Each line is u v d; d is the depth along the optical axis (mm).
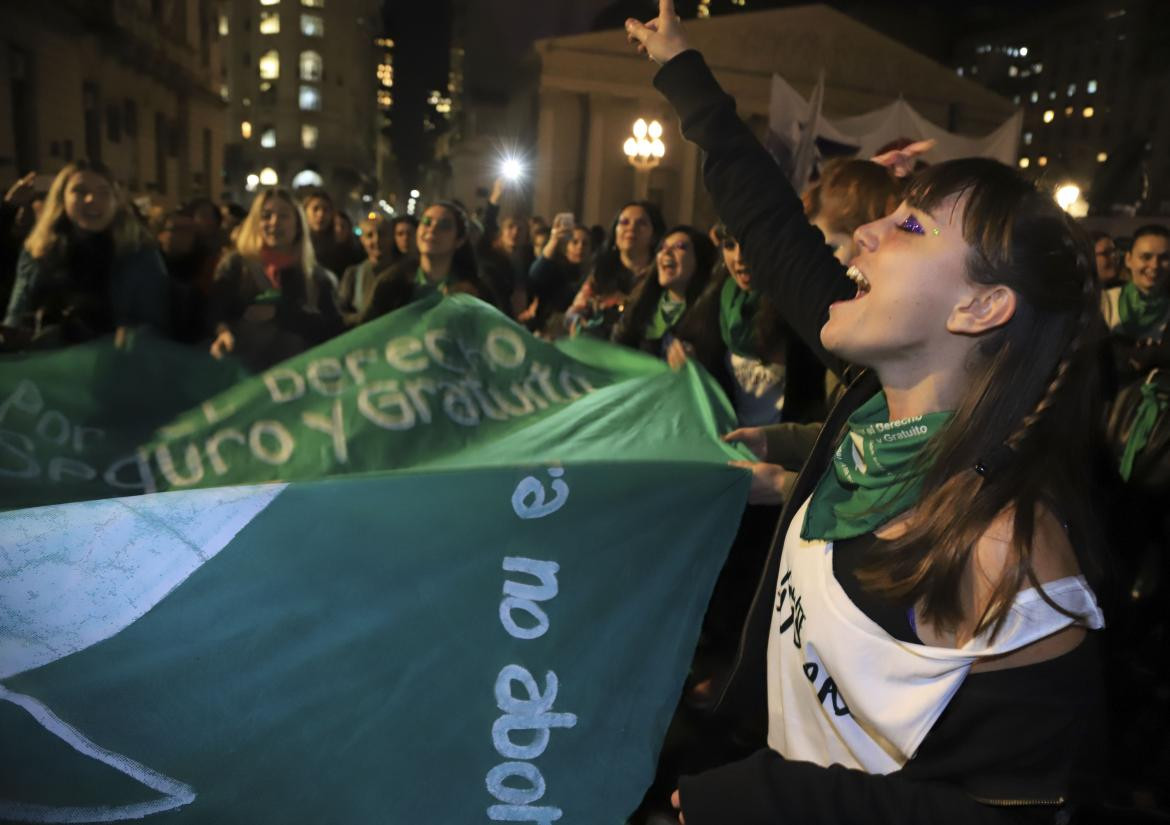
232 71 62562
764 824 932
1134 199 9594
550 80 27219
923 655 890
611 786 1299
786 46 28656
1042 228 920
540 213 27922
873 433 1010
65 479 2154
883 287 976
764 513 2898
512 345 2424
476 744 1243
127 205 3816
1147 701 2689
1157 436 2486
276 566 1190
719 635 2992
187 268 5547
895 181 2059
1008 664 864
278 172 63375
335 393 2270
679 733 2699
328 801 1158
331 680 1188
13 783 1053
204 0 29344
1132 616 2562
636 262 4633
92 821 1072
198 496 1178
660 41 1661
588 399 2379
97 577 1114
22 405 2213
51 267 3678
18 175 16547
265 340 3898
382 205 81375
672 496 1447
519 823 1238
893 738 920
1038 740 845
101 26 19672
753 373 2984
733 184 1555
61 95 18172
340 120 64750
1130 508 2555
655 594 1423
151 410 2355
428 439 2275
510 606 1310
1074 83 58969
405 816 1186
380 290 4348
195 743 1117
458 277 4414
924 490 937
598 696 1329
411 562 1263
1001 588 839
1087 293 932
